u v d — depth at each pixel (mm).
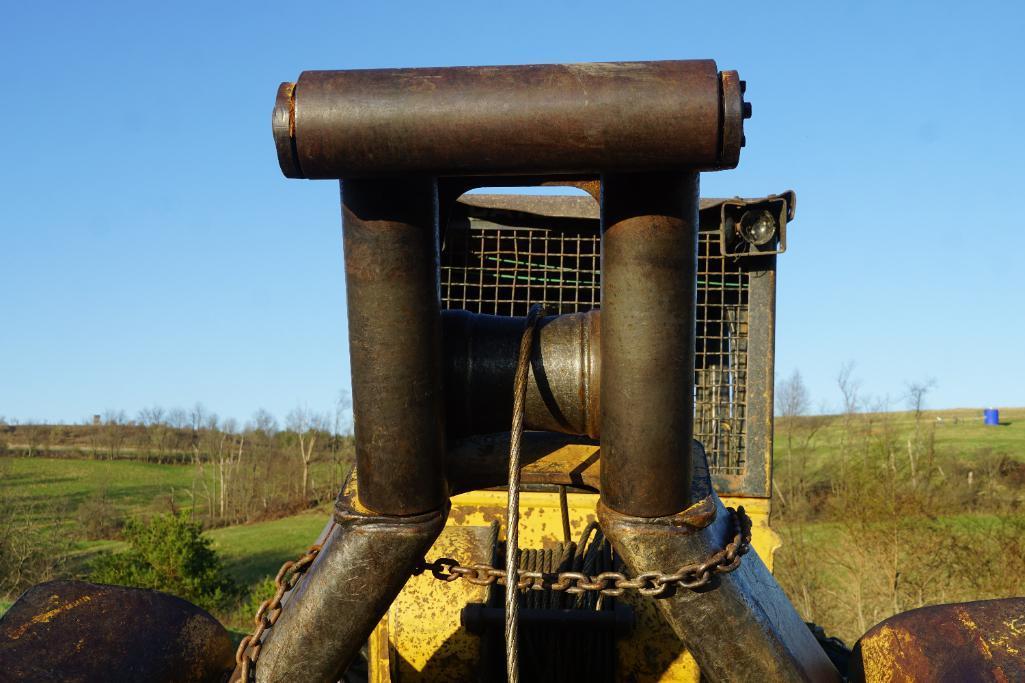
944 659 1963
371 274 1658
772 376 3436
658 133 1452
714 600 1757
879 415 26234
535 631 2920
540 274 3570
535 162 1505
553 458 2090
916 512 14641
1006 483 21078
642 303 1667
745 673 1790
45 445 63438
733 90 1460
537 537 3322
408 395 1705
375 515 1769
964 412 55719
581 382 1854
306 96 1479
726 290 3541
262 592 21625
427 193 1683
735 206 3324
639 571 1742
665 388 1688
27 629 1964
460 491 2076
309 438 54500
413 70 1516
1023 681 1829
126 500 47188
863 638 2186
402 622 2969
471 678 2912
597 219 3463
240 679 1809
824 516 17562
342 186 1653
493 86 1472
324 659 1802
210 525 42031
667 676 2857
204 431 68188
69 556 29609
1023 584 13406
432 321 1725
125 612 2084
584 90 1456
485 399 1904
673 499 1736
